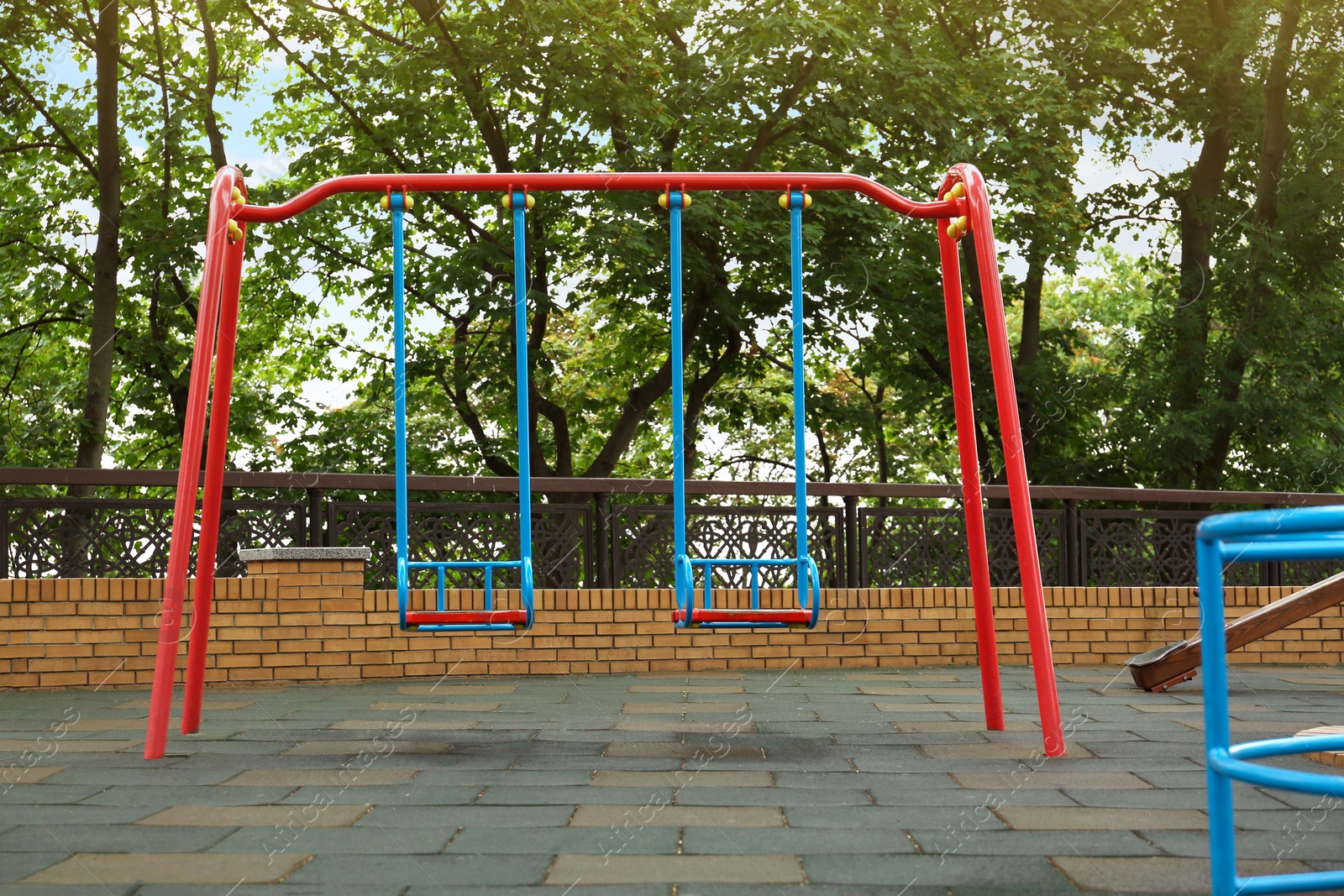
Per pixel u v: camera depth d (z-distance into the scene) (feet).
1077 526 25.23
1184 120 48.55
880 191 14.90
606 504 23.21
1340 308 46.42
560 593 22.30
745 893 7.20
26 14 40.34
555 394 56.65
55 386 45.88
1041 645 12.96
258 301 50.39
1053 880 7.50
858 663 23.17
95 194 44.27
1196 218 48.19
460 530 22.67
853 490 23.89
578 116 41.55
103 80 39.83
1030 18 46.21
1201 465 48.26
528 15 36.94
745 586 23.36
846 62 41.98
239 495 23.30
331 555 21.25
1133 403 48.47
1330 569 25.98
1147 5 47.75
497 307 42.22
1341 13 44.42
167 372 44.11
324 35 42.60
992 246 14.11
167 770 11.81
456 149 44.37
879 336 47.70
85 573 20.74
